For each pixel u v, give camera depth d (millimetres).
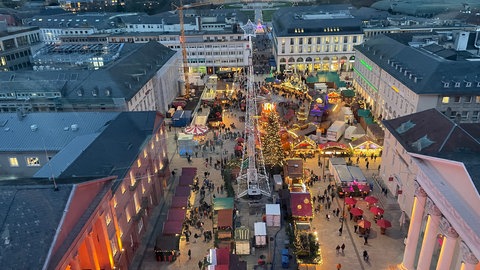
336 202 69625
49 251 34531
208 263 50219
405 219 63688
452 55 88750
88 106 88125
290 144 86750
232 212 63531
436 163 44875
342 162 77875
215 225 62594
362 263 55375
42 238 35438
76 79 92312
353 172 73688
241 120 109125
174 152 92062
